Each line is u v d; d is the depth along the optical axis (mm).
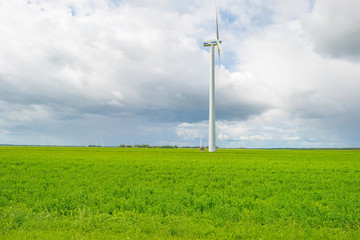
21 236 8320
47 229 9344
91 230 9219
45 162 36281
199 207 12359
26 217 10164
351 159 52281
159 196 13945
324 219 10352
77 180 20625
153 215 11023
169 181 21125
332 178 23234
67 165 32812
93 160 41250
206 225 9742
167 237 8586
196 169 30000
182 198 13445
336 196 14523
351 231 9211
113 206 12086
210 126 93125
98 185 18188
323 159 51750
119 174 24922
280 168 31594
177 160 44156
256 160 46406
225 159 48906
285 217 10555
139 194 14719
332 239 8398
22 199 14148
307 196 14617
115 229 9148
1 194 15125
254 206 12656
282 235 8609
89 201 13023
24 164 33562
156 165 34031
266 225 9727
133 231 8922
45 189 17625
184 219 10117
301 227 9664
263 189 17078
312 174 26141
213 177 22984
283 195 15242
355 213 10742
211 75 92375
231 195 15547
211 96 92562
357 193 15766
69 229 9234
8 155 52062
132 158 48281
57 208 12148
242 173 26516
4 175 24219
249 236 8672
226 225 9875
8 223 9625
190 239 8414
